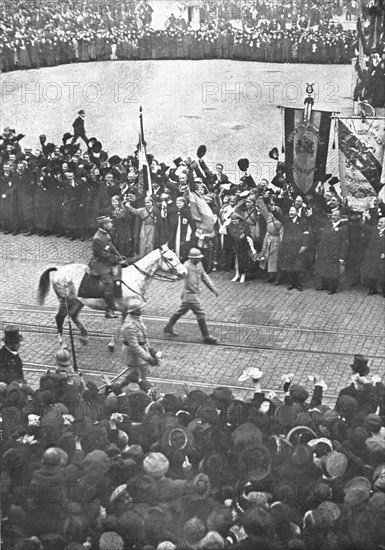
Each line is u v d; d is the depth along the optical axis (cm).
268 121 2381
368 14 2238
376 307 2192
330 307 2202
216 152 2431
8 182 2628
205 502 1314
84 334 2170
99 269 2089
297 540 1229
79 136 2572
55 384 1642
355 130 2288
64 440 1407
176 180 2388
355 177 2300
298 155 2344
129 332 1991
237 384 1984
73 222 2536
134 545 1255
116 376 2045
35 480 1338
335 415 1509
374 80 2262
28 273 2433
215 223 2333
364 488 1290
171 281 2112
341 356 2039
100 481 1340
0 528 1307
